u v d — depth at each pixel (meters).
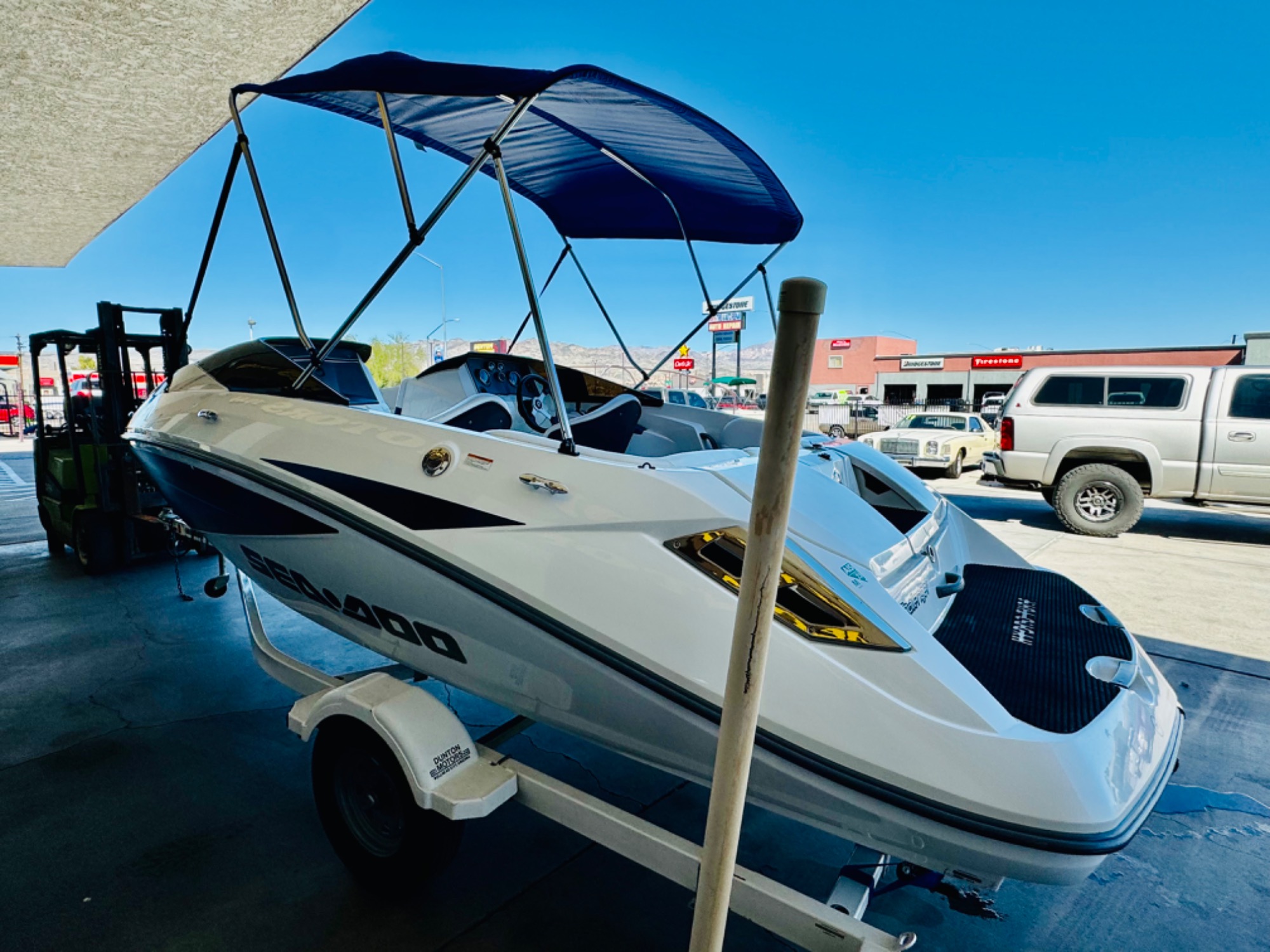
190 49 5.42
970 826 1.47
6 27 4.95
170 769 2.82
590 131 2.99
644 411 4.13
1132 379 7.39
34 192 8.30
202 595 5.21
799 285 0.85
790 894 1.54
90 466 5.91
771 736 1.61
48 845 2.33
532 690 1.99
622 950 1.92
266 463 2.47
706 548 1.71
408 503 2.12
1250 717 3.38
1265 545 7.04
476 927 2.00
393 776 1.96
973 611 2.26
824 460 2.57
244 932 1.96
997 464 8.11
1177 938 2.04
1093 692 1.73
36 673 3.76
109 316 5.49
